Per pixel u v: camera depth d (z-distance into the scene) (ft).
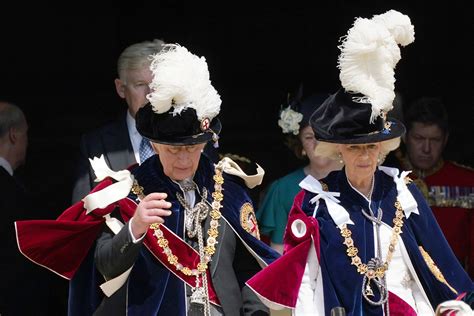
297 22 107.24
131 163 74.02
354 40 61.26
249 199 64.08
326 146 63.77
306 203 63.98
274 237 80.33
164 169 61.93
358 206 63.41
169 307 60.90
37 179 100.53
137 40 106.63
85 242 61.93
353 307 61.72
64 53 106.42
